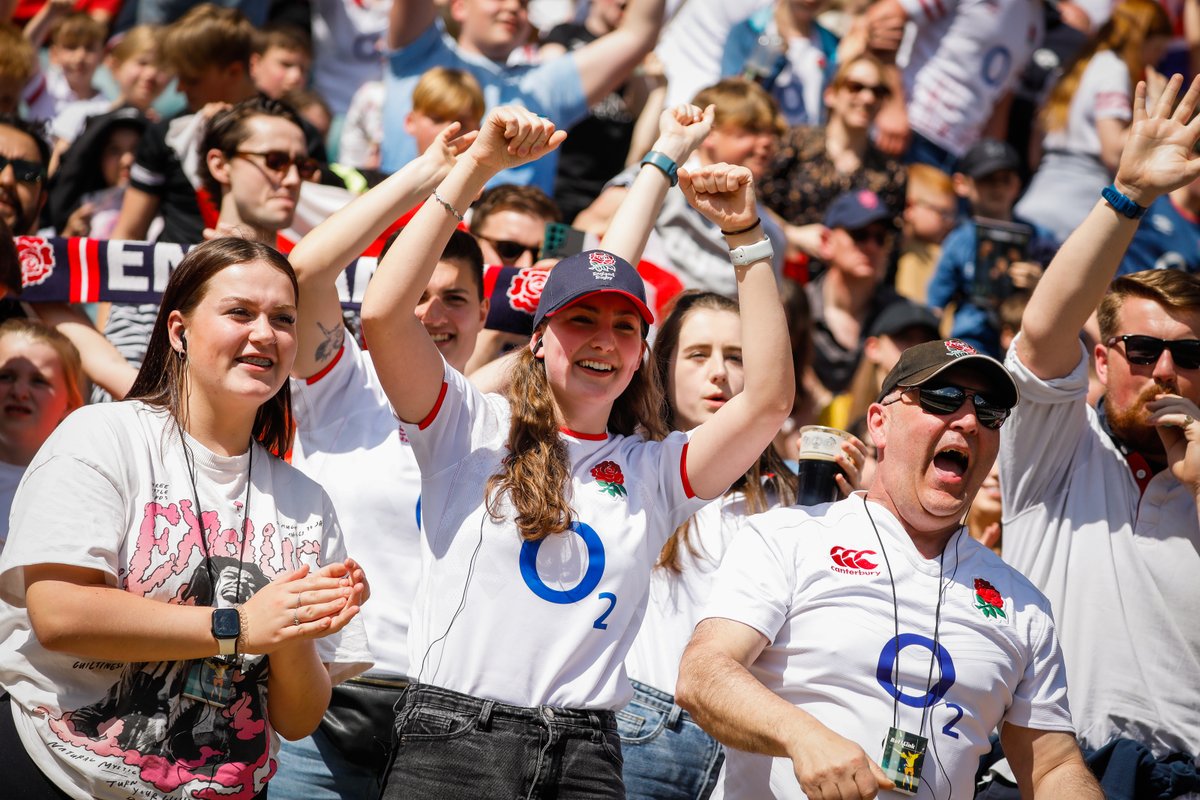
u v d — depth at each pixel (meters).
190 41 20.83
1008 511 13.17
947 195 26.14
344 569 9.55
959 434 10.73
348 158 25.50
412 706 10.05
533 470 10.25
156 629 9.20
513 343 15.93
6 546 9.41
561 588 10.13
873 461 13.98
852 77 24.48
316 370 12.48
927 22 28.23
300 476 10.64
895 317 20.98
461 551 10.18
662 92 24.52
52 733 9.41
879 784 9.77
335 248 11.63
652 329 17.75
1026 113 29.42
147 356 10.34
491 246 17.12
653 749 12.15
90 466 9.55
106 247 15.84
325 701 10.30
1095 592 12.64
